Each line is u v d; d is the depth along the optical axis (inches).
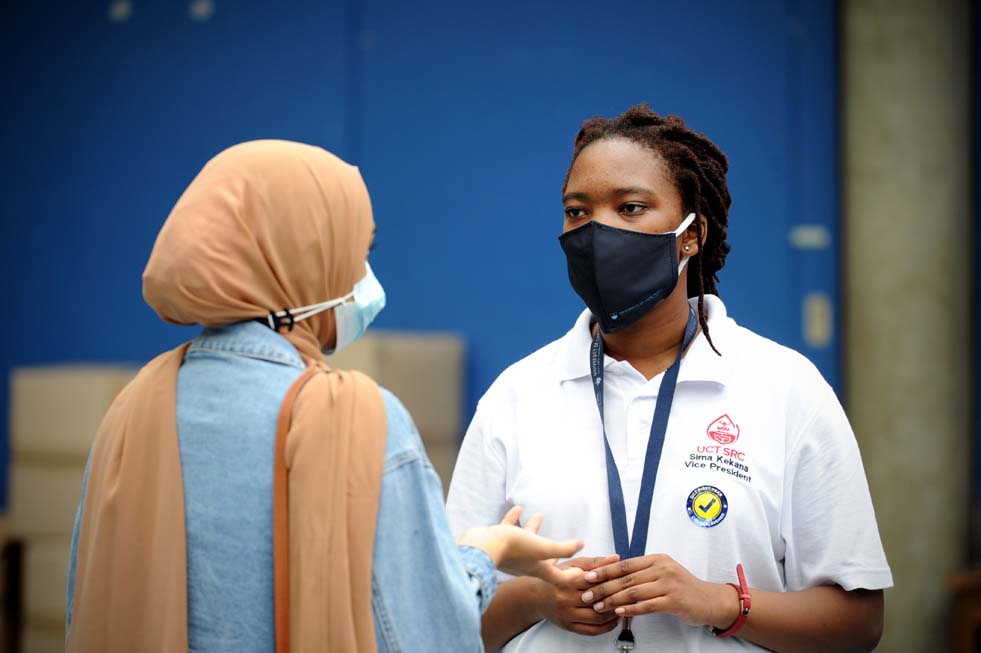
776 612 119.4
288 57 325.4
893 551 279.9
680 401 128.6
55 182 350.6
